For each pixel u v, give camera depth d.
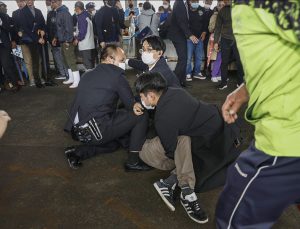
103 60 2.42
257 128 0.90
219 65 4.87
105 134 2.30
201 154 1.88
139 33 4.79
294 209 1.88
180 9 4.12
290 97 0.78
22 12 4.37
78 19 4.52
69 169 2.38
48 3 5.32
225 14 4.20
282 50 0.73
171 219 1.83
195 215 1.79
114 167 2.40
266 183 0.88
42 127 3.21
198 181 1.86
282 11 0.66
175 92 1.80
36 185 2.18
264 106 0.83
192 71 5.32
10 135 3.01
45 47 4.89
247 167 0.91
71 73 4.93
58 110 3.75
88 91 2.29
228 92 4.44
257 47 0.75
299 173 0.85
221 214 1.03
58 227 1.78
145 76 1.81
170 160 2.13
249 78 0.83
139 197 2.04
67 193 2.09
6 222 1.82
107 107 2.31
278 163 0.84
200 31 4.86
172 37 4.41
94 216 1.87
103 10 4.68
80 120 2.34
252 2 0.71
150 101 1.80
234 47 4.23
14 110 3.76
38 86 4.77
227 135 1.87
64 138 2.94
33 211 1.91
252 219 0.96
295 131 0.81
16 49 4.63
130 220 1.83
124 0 7.62
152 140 2.15
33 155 2.61
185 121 1.80
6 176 2.30
